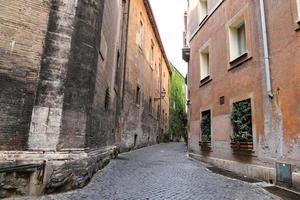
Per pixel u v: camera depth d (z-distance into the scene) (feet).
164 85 119.14
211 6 42.37
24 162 18.31
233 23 35.01
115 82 45.03
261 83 27.94
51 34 21.30
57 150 20.04
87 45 23.30
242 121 31.50
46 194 18.61
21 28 20.07
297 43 23.22
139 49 70.08
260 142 27.55
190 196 19.48
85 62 22.90
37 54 20.49
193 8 52.47
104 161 31.96
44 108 20.12
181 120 98.07
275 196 20.39
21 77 19.62
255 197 19.84
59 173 19.30
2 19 19.42
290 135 23.39
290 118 23.52
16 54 19.63
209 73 41.65
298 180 21.90
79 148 21.57
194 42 50.31
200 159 43.27
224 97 35.94
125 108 56.39
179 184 23.71
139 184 23.16
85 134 22.26
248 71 30.55
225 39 36.76
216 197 19.48
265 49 27.07
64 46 21.63
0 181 17.30
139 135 70.59
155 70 97.66
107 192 19.88
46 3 21.48
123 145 55.06
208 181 25.72
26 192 18.16
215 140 37.91
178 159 45.01
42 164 18.89
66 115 20.98
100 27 26.21
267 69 26.61
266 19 27.73
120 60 52.37
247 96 30.37
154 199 18.35
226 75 35.81
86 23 23.50
